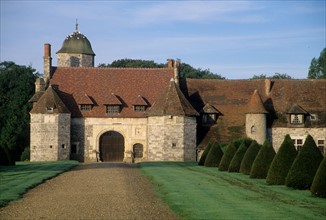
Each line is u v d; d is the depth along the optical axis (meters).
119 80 62.19
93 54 82.62
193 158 57.12
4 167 43.75
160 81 62.09
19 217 19.06
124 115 59.78
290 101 59.53
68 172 38.59
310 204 21.61
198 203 21.42
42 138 57.50
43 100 58.12
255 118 57.09
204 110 58.94
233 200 22.31
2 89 78.12
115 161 60.06
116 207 21.11
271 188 27.02
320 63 88.12
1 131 73.69
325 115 58.50
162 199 23.38
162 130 56.94
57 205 21.77
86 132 59.59
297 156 27.02
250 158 35.84
